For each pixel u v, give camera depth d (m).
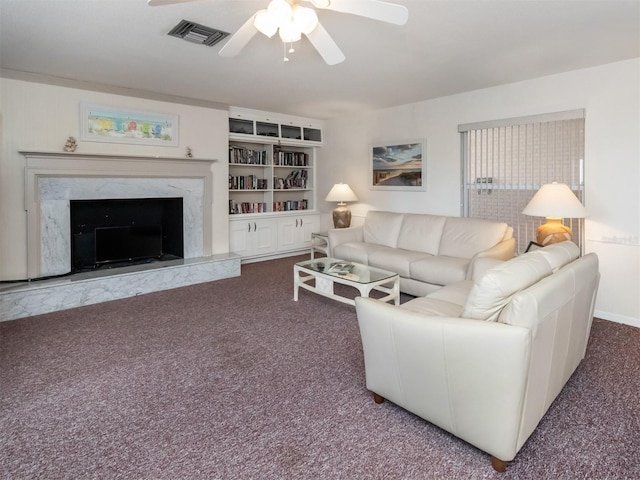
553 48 2.96
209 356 2.66
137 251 4.52
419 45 2.90
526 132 3.88
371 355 2.00
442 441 1.77
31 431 1.85
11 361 2.58
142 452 1.70
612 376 2.35
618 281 3.34
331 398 2.13
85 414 1.99
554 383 1.86
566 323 1.85
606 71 3.31
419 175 4.89
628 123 3.22
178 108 4.62
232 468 1.60
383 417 1.96
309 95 4.51
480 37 2.74
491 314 1.66
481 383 1.56
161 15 2.41
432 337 1.68
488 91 4.13
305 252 6.41
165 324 3.26
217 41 2.81
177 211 4.77
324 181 6.34
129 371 2.45
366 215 5.30
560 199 3.07
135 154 4.30
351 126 5.77
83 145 3.97
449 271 3.51
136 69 3.50
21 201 3.68
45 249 3.84
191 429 1.86
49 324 3.25
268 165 5.96
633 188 3.22
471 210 4.41
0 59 3.25
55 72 3.62
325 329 3.14
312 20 1.98
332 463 1.63
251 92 4.36
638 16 2.41
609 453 1.67
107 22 2.50
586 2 2.23
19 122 3.62
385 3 1.76
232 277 4.87
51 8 2.31
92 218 4.25
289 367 2.50
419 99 4.70
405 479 1.54
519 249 4.01
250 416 1.97
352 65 3.35
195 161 4.75
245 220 5.59
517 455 1.67
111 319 3.38
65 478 1.55
